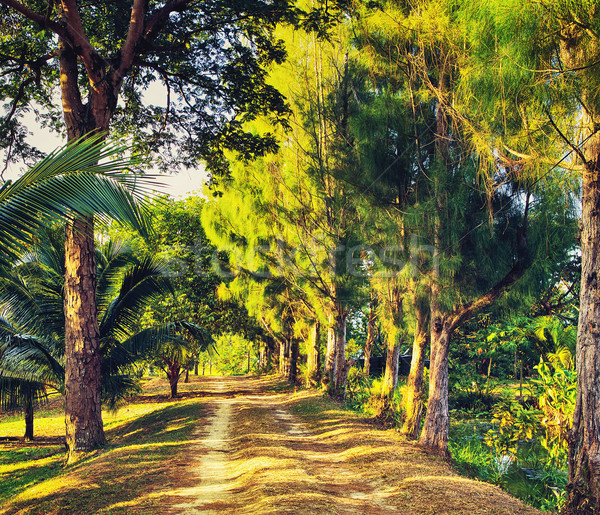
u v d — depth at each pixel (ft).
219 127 46.85
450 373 71.77
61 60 37.11
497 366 91.15
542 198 24.52
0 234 14.53
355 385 72.02
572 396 31.96
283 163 60.95
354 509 19.57
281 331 93.04
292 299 72.84
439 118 30.71
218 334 95.40
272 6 37.35
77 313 36.14
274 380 120.26
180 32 42.11
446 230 28.17
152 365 84.38
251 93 43.52
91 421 35.86
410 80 30.91
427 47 28.84
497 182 25.43
